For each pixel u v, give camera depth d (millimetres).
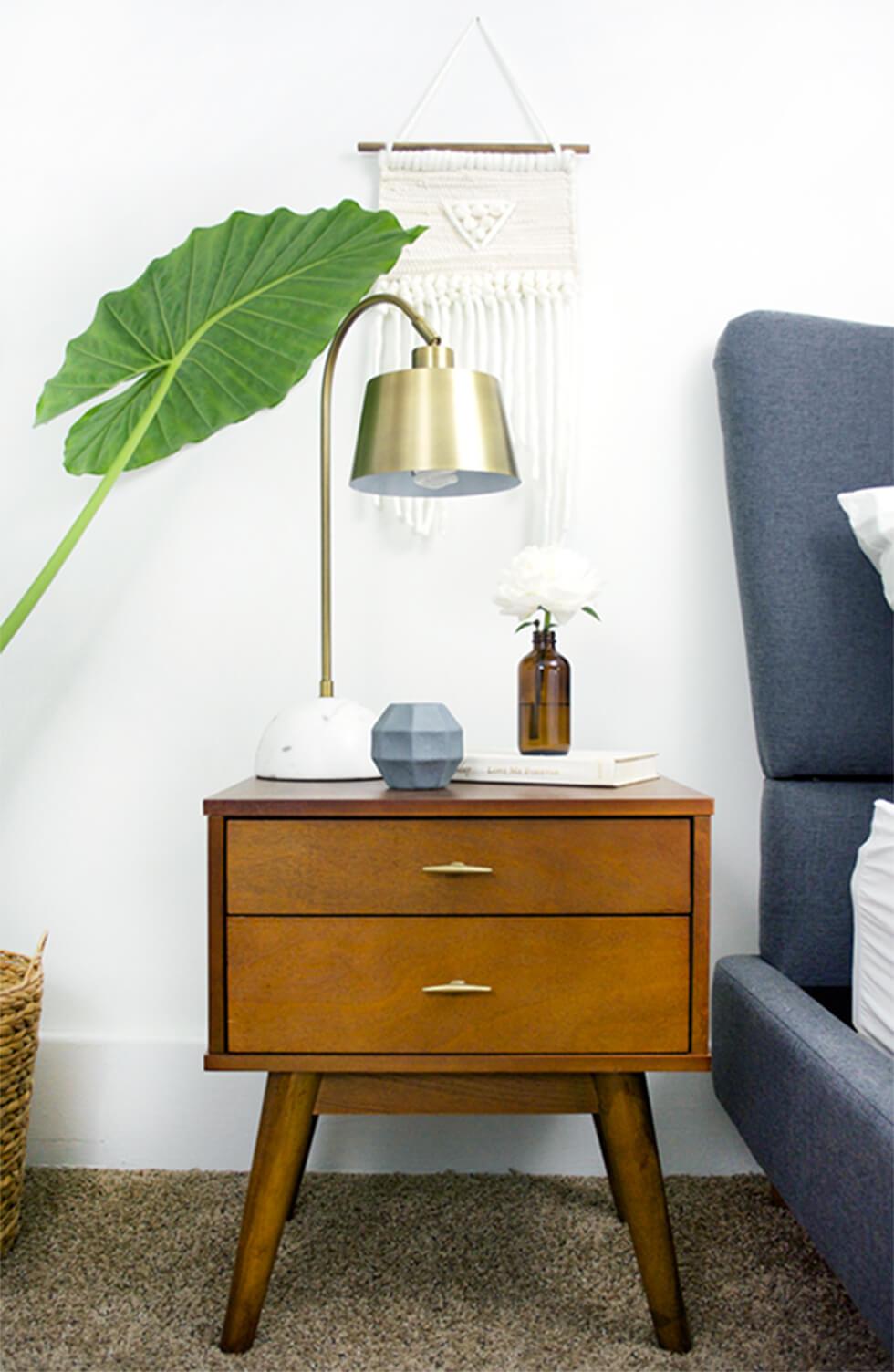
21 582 1393
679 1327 951
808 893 1175
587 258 1368
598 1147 1335
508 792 985
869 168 1360
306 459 1381
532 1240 1151
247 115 1379
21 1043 1125
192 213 1381
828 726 1190
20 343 1386
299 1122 947
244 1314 950
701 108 1366
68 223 1384
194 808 1383
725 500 1367
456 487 1193
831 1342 965
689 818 928
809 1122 854
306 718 1125
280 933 932
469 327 1359
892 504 1091
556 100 1371
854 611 1190
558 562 1122
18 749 1386
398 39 1375
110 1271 1092
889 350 1226
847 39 1361
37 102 1382
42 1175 1328
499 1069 927
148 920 1384
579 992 927
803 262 1362
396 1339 970
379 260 1146
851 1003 1109
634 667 1369
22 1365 935
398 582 1378
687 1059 923
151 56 1381
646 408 1368
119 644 1386
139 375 1242
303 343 1190
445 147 1362
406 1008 930
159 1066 1360
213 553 1384
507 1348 957
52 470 1392
